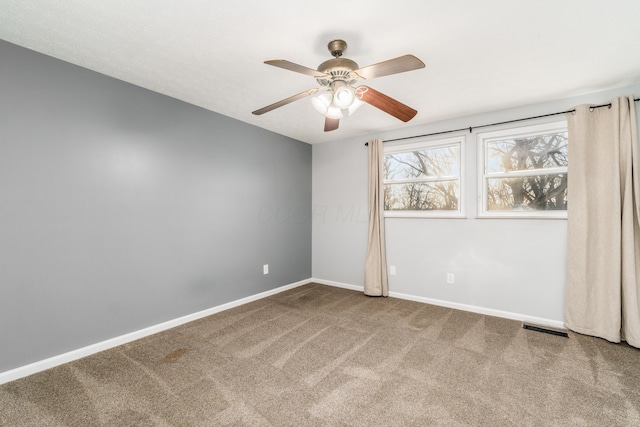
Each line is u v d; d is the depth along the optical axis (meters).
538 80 2.30
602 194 2.41
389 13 1.53
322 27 1.65
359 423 1.45
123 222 2.36
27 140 1.89
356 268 4.01
